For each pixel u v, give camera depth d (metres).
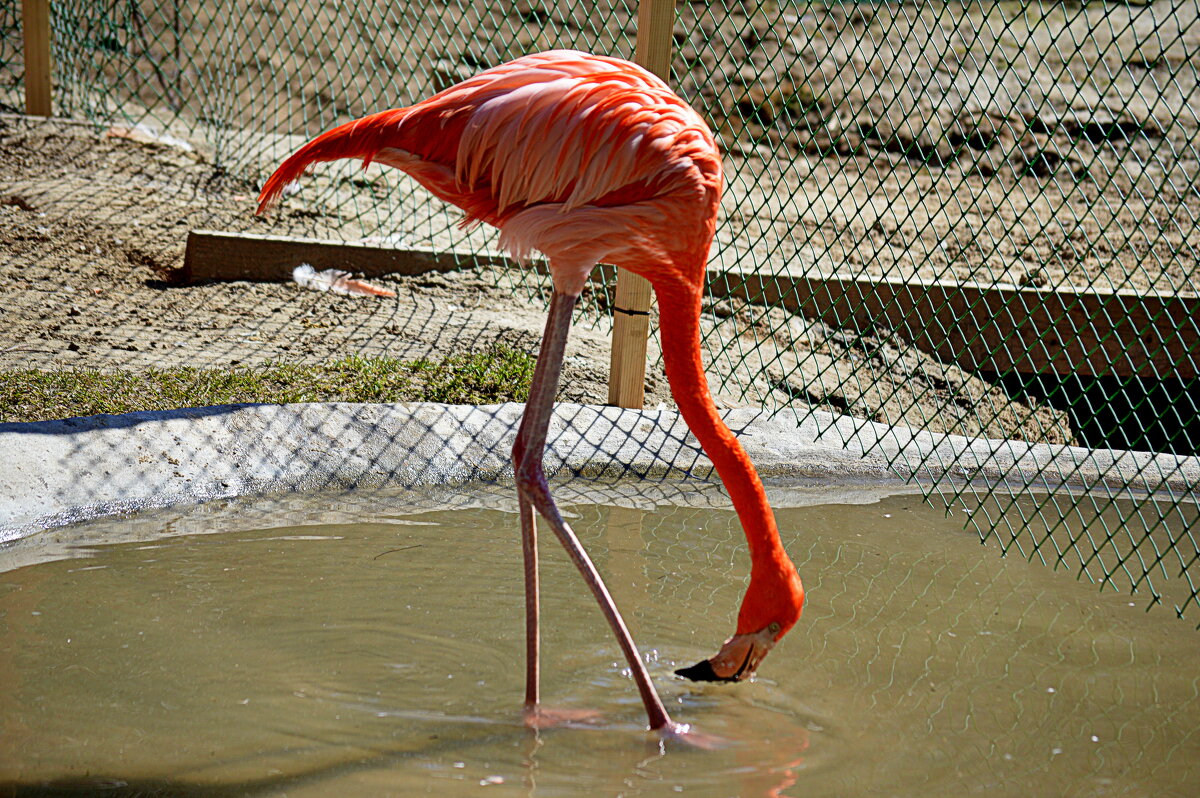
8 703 3.90
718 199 4.09
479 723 3.97
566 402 6.84
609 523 5.81
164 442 5.84
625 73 4.01
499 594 4.94
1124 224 11.88
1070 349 8.45
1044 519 6.16
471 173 3.95
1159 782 3.75
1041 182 13.66
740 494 3.89
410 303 8.43
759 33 17.28
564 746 3.85
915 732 4.03
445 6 9.62
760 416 7.03
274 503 5.75
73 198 9.47
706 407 3.97
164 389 6.54
